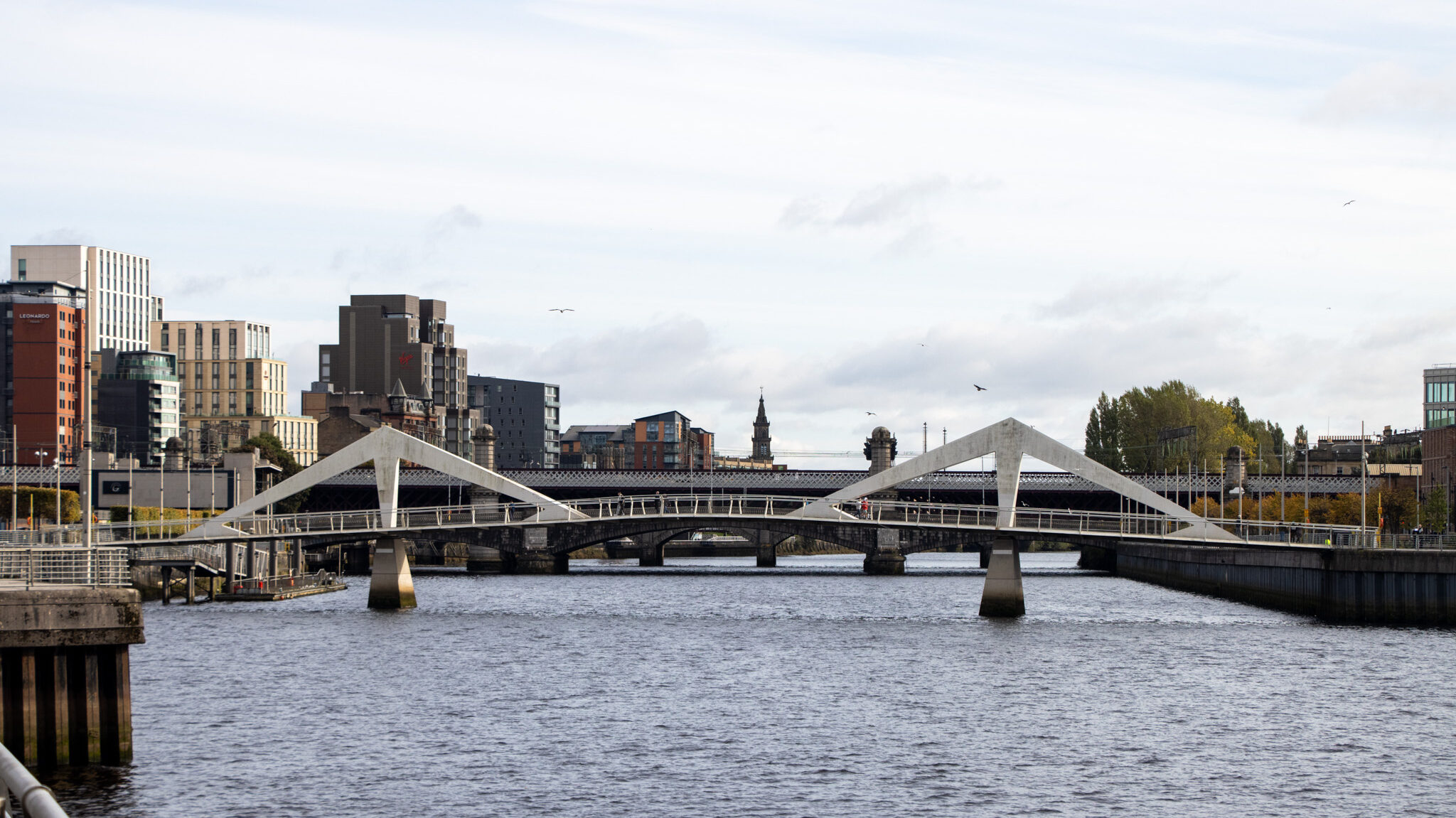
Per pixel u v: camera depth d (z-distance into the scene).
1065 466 115.81
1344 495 187.25
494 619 118.88
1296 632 106.62
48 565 60.47
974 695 76.62
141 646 97.25
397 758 59.66
